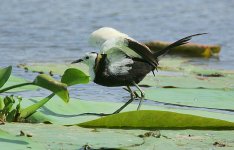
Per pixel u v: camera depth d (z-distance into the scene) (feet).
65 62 59.06
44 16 85.20
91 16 87.20
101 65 40.06
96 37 40.14
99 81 40.47
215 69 57.36
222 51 71.61
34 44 68.23
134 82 40.68
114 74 40.14
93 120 31.86
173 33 79.36
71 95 45.27
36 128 30.17
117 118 31.89
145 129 32.14
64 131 29.91
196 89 44.73
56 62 58.85
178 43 42.57
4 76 31.35
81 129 30.68
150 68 41.29
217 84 47.70
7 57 60.80
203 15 91.86
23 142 27.02
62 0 98.12
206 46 68.80
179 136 30.63
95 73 40.24
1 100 33.06
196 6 98.43
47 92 44.62
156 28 81.66
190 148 28.19
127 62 40.29
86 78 32.53
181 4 99.76
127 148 27.58
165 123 32.27
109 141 28.35
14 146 26.32
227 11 95.35
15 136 27.91
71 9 91.56
